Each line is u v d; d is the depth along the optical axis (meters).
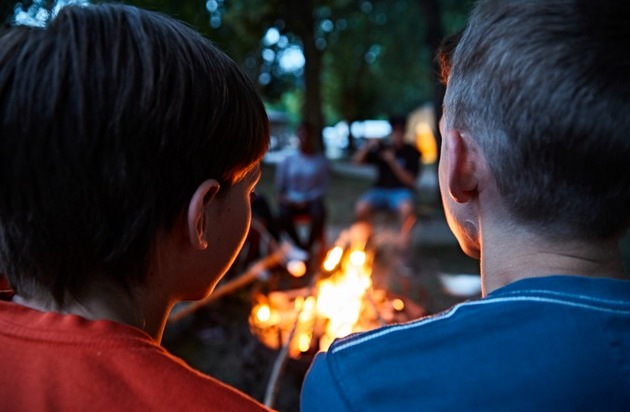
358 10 16.80
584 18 0.58
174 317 3.46
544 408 0.57
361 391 0.62
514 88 0.60
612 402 0.56
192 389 0.60
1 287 0.79
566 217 0.62
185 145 0.61
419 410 0.60
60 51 0.57
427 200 10.20
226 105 0.65
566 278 0.63
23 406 0.57
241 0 11.16
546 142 0.59
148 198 0.60
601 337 0.59
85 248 0.60
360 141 30.45
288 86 21.67
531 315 0.62
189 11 2.71
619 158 0.57
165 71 0.59
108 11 0.62
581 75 0.57
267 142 0.75
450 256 5.78
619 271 0.65
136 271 0.64
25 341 0.60
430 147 25.94
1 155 0.57
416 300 4.18
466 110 0.67
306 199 5.39
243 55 14.29
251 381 2.84
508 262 0.67
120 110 0.57
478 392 0.59
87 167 0.57
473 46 0.66
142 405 0.57
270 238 4.66
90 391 0.57
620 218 0.61
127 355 0.60
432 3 6.76
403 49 19.75
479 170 0.67
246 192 0.76
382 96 30.11
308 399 0.67
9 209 0.60
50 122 0.56
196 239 0.64
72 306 0.64
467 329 0.63
